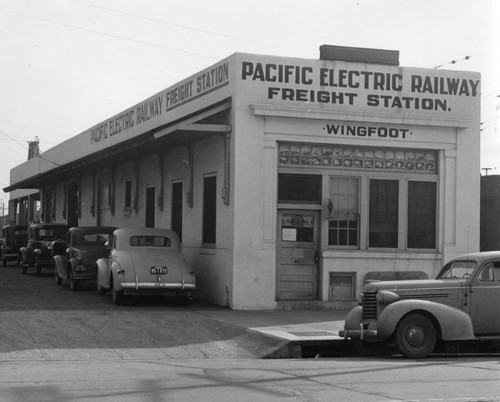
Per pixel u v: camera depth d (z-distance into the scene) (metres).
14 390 8.88
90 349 13.11
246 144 17.83
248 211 17.78
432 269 19.00
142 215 26.00
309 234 18.52
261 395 8.60
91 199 33.19
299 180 18.47
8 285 23.48
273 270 17.89
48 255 27.56
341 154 18.73
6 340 13.27
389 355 13.40
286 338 13.44
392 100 18.88
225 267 18.20
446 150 19.25
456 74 19.38
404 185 19.08
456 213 19.25
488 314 12.62
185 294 18.06
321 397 8.47
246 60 17.94
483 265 12.73
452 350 13.59
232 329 14.94
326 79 18.41
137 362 12.16
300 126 18.20
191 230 20.95
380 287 12.66
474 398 8.41
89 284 23.78
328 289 18.31
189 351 13.38
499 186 22.62
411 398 8.41
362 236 18.72
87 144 33.56
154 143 21.34
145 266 17.88
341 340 13.46
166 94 23.47
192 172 20.84
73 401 8.18
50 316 15.34
